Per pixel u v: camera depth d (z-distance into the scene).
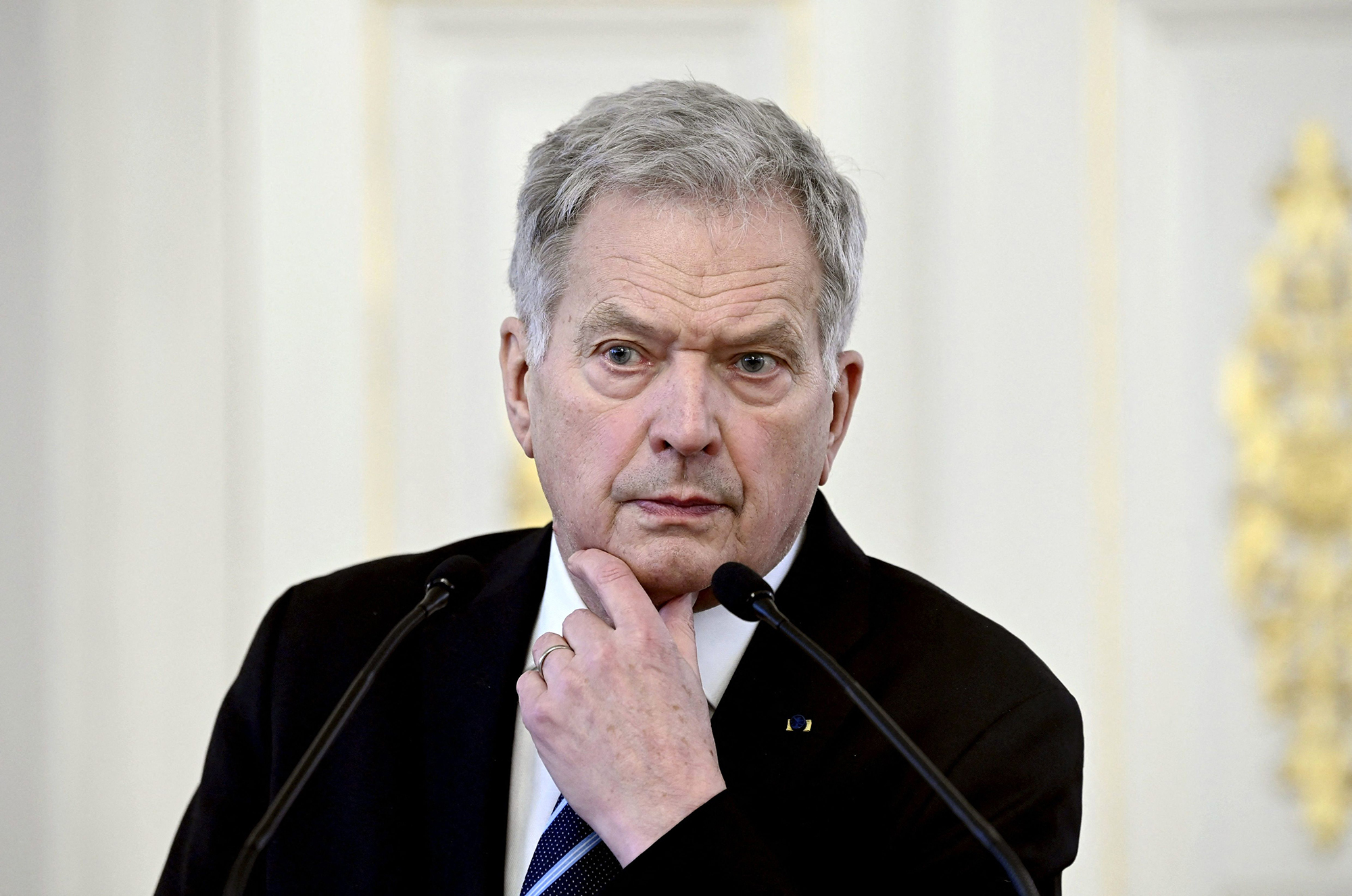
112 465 12.68
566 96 13.27
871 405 12.79
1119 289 12.95
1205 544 12.99
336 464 12.86
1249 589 12.98
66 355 12.67
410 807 5.37
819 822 5.00
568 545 5.26
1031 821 4.98
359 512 12.84
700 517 4.89
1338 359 13.09
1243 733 12.96
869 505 12.74
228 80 12.96
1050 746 5.19
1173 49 13.18
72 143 12.75
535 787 5.25
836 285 5.15
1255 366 13.06
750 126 5.00
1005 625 12.66
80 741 12.52
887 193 12.95
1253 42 13.20
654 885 4.37
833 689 5.25
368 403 12.93
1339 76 13.19
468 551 6.34
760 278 4.84
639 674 4.74
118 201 12.79
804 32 13.12
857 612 5.49
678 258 4.81
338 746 5.49
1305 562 13.00
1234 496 13.02
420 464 13.04
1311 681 12.96
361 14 13.08
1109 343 12.87
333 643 5.75
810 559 5.59
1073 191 12.89
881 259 12.88
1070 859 5.05
